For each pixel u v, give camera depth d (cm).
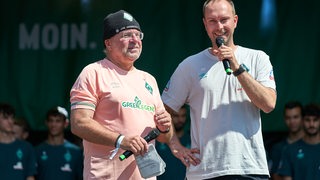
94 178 566
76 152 1073
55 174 1059
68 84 1085
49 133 1070
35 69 1088
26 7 1090
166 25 1072
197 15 1067
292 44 1062
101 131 553
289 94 1063
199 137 619
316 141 1007
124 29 576
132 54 577
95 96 569
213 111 614
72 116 566
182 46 1069
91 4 1080
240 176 605
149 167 557
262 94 591
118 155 566
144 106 578
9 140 1038
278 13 1062
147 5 1073
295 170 1005
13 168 1030
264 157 614
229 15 614
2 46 1088
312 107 1005
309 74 1062
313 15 1062
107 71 577
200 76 623
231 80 616
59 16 1085
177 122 1014
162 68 1070
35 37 1088
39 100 1088
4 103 1040
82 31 1081
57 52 1087
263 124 1070
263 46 1062
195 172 620
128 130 566
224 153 608
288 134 1073
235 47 629
